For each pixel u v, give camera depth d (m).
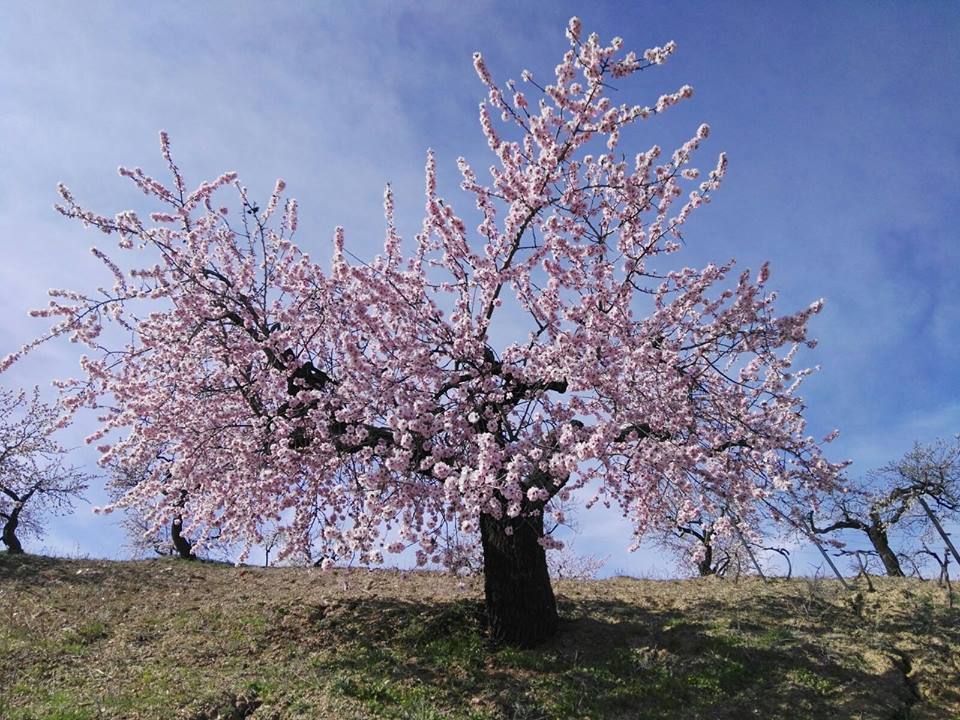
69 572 16.08
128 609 13.65
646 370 10.42
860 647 10.96
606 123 9.93
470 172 11.23
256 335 11.58
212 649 11.38
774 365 11.99
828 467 11.26
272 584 15.91
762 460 10.78
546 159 9.78
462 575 11.53
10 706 8.70
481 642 11.29
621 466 10.23
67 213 10.87
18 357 10.81
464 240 10.67
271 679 9.86
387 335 10.57
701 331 11.15
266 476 10.51
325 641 11.73
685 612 12.71
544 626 11.39
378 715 8.86
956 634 11.24
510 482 8.07
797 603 13.08
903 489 16.17
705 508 10.42
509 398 10.40
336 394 10.78
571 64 9.59
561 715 9.20
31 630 11.81
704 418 11.11
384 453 10.27
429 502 10.31
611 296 10.68
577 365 9.60
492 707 9.31
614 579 16.56
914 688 9.91
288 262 12.50
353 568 17.86
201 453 11.11
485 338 10.95
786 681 9.97
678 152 10.28
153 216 12.05
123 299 11.38
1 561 16.52
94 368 11.02
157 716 8.52
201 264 12.23
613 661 10.65
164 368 11.95
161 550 24.39
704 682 9.99
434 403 10.00
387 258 12.00
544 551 11.98
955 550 12.91
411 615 12.62
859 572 14.59
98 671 10.15
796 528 11.53
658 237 10.58
